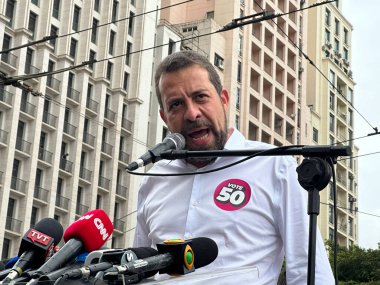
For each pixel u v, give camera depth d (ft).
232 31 183.73
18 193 134.51
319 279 10.01
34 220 139.03
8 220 132.77
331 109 228.02
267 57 199.52
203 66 11.43
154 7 168.96
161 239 11.43
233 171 11.30
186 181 11.59
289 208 10.75
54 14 148.05
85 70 150.41
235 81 183.01
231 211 10.91
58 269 8.41
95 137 152.05
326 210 199.41
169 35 170.40
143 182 12.32
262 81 194.59
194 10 190.60
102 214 9.27
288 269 10.42
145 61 164.25
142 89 162.50
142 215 12.25
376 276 106.93
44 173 141.90
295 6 211.82
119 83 158.40
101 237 9.08
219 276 8.03
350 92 239.50
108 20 157.79
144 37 164.14
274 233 10.91
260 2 198.08
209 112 11.18
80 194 149.59
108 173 154.51
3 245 131.75
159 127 166.71
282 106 201.98
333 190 10.23
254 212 10.87
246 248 10.67
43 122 141.79
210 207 11.05
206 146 11.23
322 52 227.81
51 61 146.72
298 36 211.41
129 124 160.04
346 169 227.20
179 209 11.39
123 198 156.46
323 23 229.25
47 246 8.96
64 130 147.43
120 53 159.53
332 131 226.99
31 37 142.41
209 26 177.27
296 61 208.74
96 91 154.20
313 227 9.50
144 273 8.05
